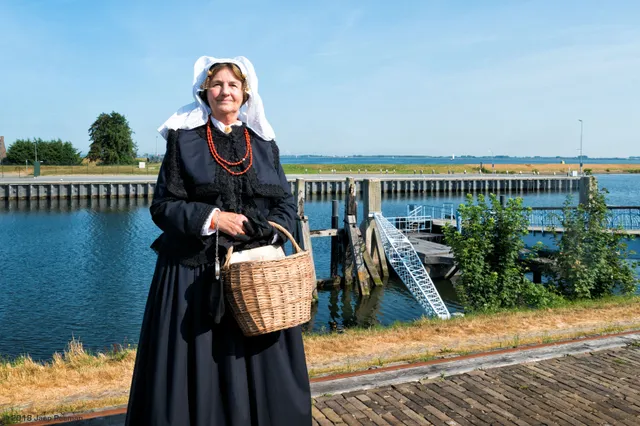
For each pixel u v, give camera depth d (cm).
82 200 4572
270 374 232
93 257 2361
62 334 1361
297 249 246
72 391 498
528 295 1148
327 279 1958
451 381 445
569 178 6153
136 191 4744
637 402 404
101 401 451
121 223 3378
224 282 220
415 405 397
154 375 221
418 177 5812
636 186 7250
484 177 5931
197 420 217
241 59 245
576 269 1162
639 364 485
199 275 226
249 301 215
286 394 232
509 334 669
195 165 233
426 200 5006
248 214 236
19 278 1967
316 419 373
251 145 246
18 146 7750
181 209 224
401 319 1583
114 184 4688
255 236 230
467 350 577
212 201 235
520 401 405
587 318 748
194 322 223
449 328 708
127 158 8269
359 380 446
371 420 373
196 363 220
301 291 225
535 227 1633
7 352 1223
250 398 229
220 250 227
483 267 1170
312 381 446
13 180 4788
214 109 241
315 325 1540
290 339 238
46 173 6066
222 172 236
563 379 449
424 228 2698
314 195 5219
